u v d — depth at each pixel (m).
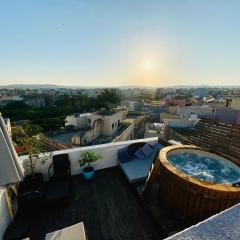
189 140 6.64
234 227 1.03
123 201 3.90
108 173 5.06
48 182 4.10
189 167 4.34
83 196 4.06
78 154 4.91
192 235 0.97
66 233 2.43
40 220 3.37
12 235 2.75
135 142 5.68
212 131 5.86
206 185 2.80
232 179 3.88
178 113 29.83
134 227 3.22
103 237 3.02
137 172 4.54
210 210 2.84
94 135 22.89
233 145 5.11
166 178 3.46
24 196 3.44
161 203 3.71
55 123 35.34
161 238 3.00
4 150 2.34
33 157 4.28
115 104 62.22
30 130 4.23
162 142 5.78
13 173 2.37
